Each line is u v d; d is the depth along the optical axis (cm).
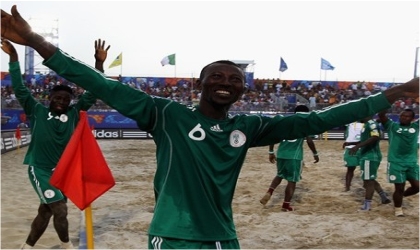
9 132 1844
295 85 3700
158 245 251
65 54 243
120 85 255
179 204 254
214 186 256
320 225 704
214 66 262
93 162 351
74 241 598
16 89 505
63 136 510
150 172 1314
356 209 832
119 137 2777
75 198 342
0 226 655
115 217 749
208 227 253
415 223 725
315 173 1273
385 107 267
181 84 3625
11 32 234
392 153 771
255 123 276
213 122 264
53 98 507
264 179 1190
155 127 265
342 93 3597
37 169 507
